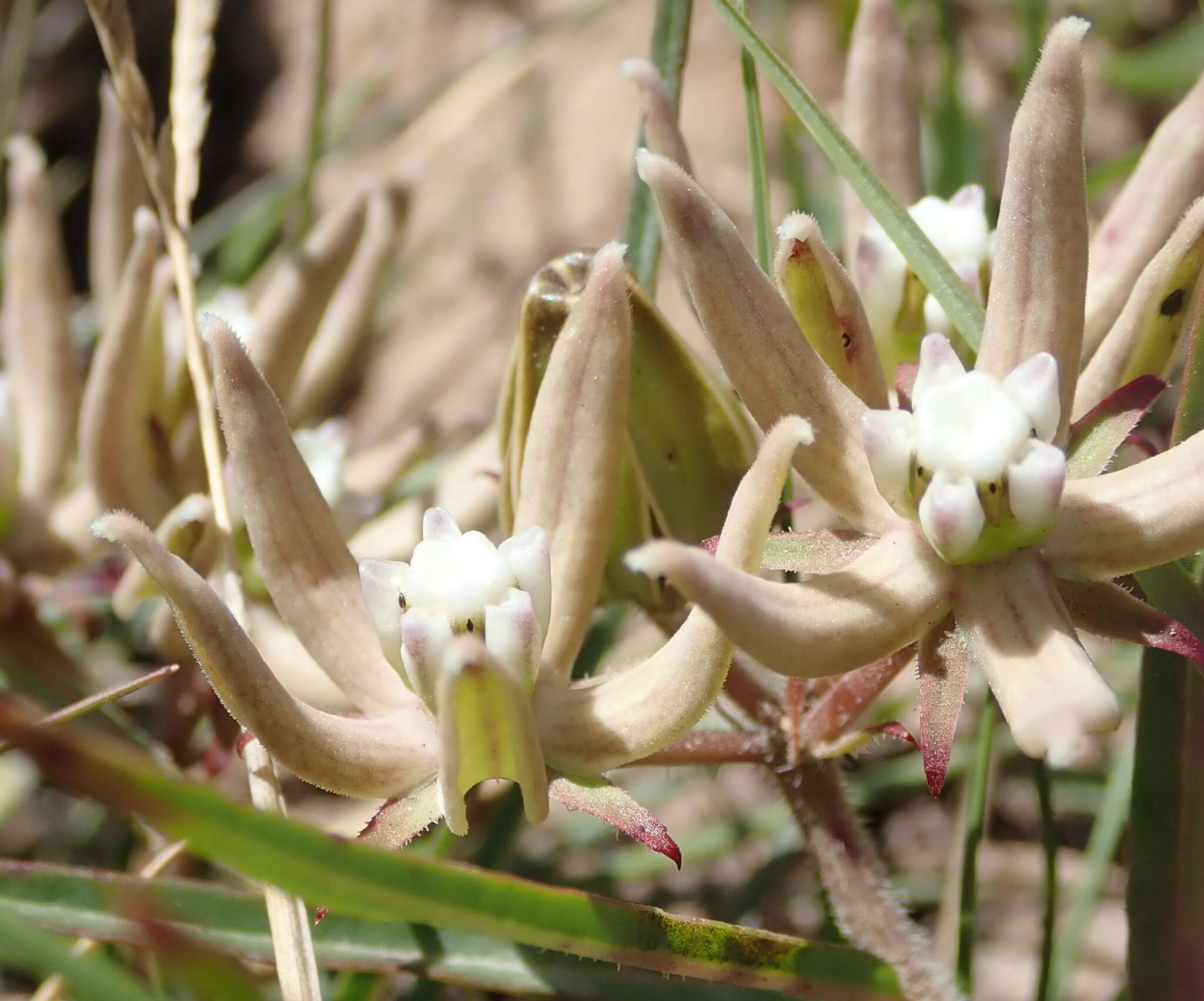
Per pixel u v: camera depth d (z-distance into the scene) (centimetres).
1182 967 11
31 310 13
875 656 10
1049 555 10
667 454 11
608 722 10
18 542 13
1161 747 11
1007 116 19
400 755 10
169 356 13
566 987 11
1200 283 11
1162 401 15
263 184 19
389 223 14
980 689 14
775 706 11
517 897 10
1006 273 10
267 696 10
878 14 12
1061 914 14
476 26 22
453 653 10
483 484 14
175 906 11
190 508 12
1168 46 17
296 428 14
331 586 11
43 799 15
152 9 23
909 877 14
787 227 10
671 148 12
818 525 14
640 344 11
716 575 9
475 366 20
